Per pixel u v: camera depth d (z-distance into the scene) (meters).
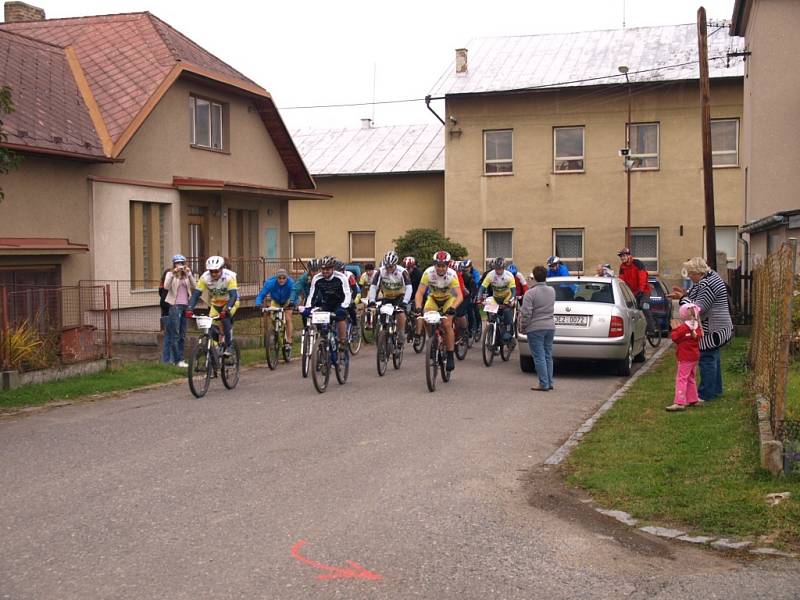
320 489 7.10
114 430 9.67
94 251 18.28
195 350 12.01
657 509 6.43
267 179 25.81
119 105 19.31
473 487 7.23
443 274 13.05
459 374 14.83
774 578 5.12
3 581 5.05
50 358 13.55
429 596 4.87
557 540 5.88
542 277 13.03
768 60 21.55
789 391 9.95
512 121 33.16
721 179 31.33
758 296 11.74
